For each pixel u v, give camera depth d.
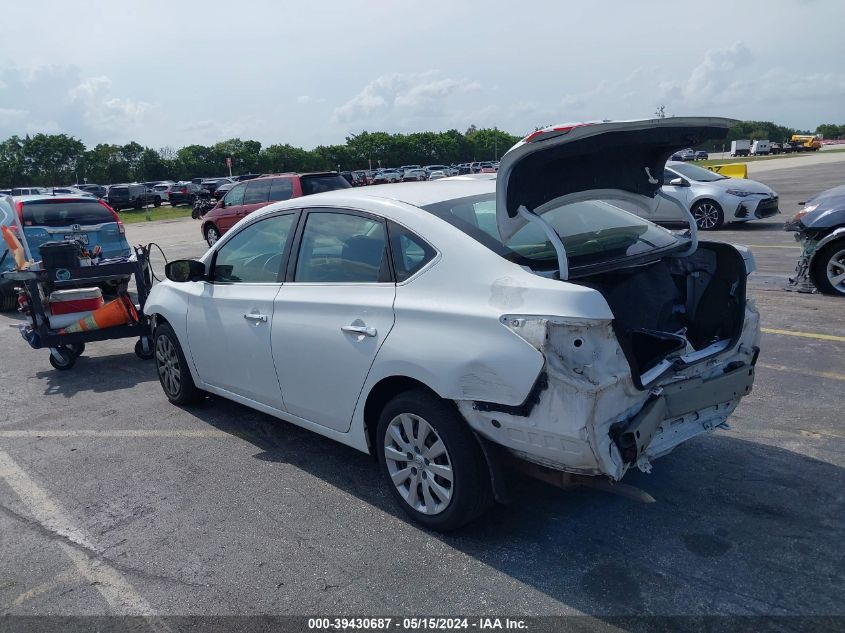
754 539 3.25
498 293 3.00
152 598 3.09
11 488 4.30
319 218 4.04
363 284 3.62
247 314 4.34
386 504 3.81
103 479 4.36
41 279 6.58
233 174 94.00
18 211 9.73
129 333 7.00
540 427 2.86
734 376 3.38
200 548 3.47
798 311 7.36
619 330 2.86
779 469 3.91
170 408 5.64
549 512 3.60
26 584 3.26
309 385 3.96
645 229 3.90
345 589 3.06
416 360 3.22
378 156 105.69
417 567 3.19
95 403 5.92
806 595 2.83
